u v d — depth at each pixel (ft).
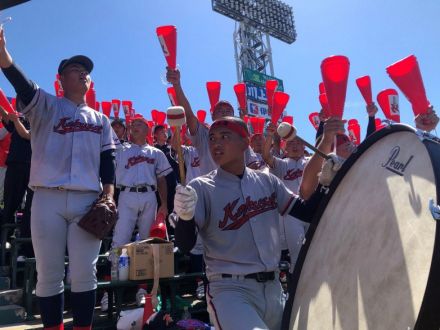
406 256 4.02
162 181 15.72
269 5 87.71
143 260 12.48
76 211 8.39
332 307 5.06
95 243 8.47
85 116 8.94
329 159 6.59
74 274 8.25
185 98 10.96
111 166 9.07
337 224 5.74
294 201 7.25
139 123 15.72
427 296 3.35
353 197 5.62
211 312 6.42
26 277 12.35
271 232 6.98
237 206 6.82
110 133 9.34
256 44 85.51
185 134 20.47
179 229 6.29
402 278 3.97
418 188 4.25
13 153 14.88
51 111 8.57
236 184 7.02
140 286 13.94
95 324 12.23
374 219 4.85
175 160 19.83
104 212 8.21
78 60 9.02
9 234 16.65
